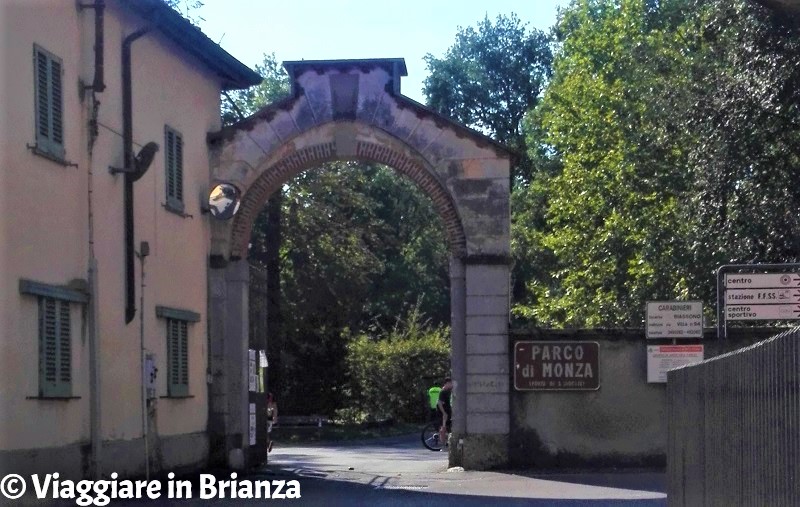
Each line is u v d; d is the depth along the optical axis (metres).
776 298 18.45
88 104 15.39
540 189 48.28
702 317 19.45
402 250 63.44
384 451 32.59
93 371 15.14
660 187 29.95
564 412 19.77
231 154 20.89
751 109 20.84
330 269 43.84
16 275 13.10
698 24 24.55
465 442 19.92
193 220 19.97
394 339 48.69
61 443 14.20
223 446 20.58
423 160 20.47
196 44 19.28
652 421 19.58
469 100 61.12
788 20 19.92
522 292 58.31
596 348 19.70
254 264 22.16
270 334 38.09
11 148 13.12
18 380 13.04
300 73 20.83
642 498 15.53
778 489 5.97
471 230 20.23
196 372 19.88
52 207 14.20
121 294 16.42
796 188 21.06
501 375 19.89
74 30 15.05
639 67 30.05
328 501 15.73
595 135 35.34
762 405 6.43
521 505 14.88
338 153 20.73
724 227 21.91
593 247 33.97
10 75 13.14
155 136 18.17
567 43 40.41
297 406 45.00
